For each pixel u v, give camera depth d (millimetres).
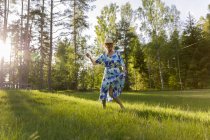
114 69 6527
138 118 4602
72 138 2971
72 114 4777
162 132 3348
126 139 3029
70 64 40500
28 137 2881
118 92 6508
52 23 27391
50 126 3654
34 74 51812
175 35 53656
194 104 11492
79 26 28328
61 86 51594
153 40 47812
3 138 2752
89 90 39031
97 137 3027
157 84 61906
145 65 61812
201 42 56000
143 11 46938
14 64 44344
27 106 6691
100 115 4844
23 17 31312
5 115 4895
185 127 3781
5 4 30391
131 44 48719
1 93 10859
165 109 6742
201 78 54312
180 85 57438
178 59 55312
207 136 3174
